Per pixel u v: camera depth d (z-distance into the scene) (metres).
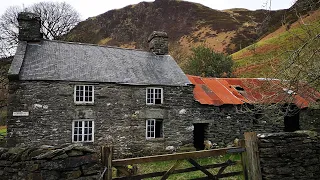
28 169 4.22
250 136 5.61
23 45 14.49
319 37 6.10
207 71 27.98
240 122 16.25
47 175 4.17
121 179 4.61
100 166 4.54
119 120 14.28
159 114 15.04
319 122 15.02
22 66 13.04
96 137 13.71
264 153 5.62
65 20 37.03
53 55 14.66
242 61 31.80
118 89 14.41
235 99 16.41
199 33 68.00
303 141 6.06
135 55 17.83
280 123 16.42
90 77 13.93
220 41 58.62
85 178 4.37
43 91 12.77
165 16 86.00
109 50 17.45
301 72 6.61
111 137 14.02
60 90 13.12
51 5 35.84
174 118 15.34
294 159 5.85
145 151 14.60
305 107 15.38
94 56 16.05
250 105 16.23
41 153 4.29
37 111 12.59
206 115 15.84
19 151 4.36
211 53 29.78
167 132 15.13
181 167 11.92
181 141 15.38
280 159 5.71
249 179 5.41
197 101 15.61
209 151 5.29
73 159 4.35
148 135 15.12
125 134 14.34
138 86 14.85
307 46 6.36
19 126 12.26
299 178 5.82
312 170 6.01
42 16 34.38
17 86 12.38
